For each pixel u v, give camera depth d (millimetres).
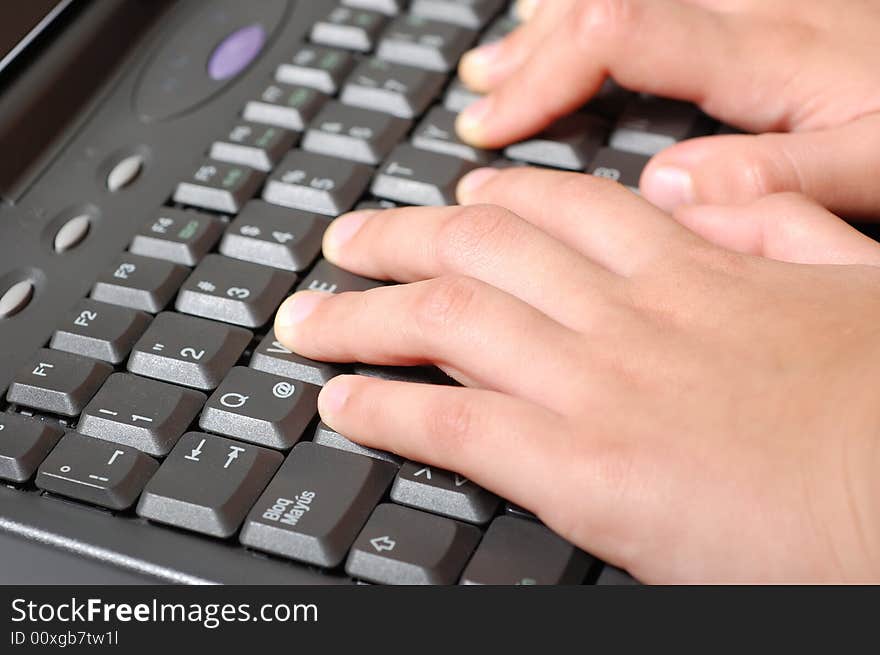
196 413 603
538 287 623
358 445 587
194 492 563
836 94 727
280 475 574
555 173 685
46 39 759
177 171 727
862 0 764
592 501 532
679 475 527
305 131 740
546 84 730
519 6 815
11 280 675
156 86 777
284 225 681
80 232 693
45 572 556
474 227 644
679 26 729
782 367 560
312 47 790
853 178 689
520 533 548
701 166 690
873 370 546
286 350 629
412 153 723
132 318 639
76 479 575
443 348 597
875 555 499
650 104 749
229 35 803
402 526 551
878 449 516
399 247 655
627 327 593
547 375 577
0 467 585
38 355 629
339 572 544
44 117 737
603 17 720
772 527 510
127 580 548
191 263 669
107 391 609
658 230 644
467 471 559
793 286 602
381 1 805
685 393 558
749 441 532
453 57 780
